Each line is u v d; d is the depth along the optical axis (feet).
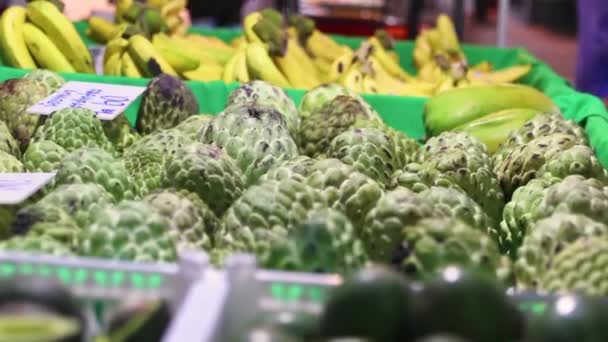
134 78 5.65
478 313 2.57
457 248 3.18
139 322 2.73
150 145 4.43
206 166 3.86
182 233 3.51
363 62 6.31
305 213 3.50
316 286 2.90
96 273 2.94
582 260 3.13
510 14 20.61
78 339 2.44
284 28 6.97
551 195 3.70
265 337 2.52
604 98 7.32
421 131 5.80
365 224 3.48
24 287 2.50
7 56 5.91
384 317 2.59
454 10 10.02
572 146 4.13
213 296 2.74
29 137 4.77
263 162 4.21
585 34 7.43
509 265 3.28
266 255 3.17
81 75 5.60
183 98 5.09
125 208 3.34
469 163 4.10
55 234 3.38
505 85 5.46
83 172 3.84
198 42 7.04
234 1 10.74
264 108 4.37
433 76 7.11
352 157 4.15
